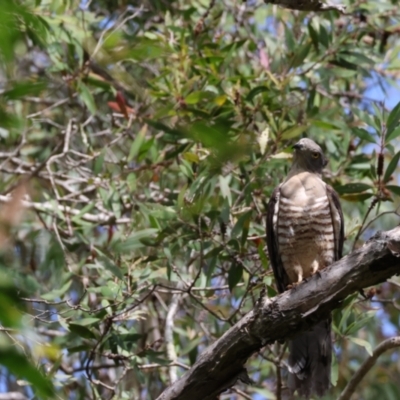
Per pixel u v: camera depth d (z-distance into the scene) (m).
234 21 14.18
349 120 13.25
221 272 12.34
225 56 11.83
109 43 6.24
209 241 10.77
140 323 13.23
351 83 14.84
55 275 12.29
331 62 12.57
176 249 10.66
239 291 12.00
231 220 11.25
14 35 4.10
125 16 14.38
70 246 12.34
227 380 8.16
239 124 11.65
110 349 10.63
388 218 14.37
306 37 13.14
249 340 7.88
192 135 4.40
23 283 8.79
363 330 14.89
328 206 10.97
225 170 11.81
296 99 13.05
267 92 11.52
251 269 11.32
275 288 11.63
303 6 9.96
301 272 11.06
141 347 12.40
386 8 12.91
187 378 8.16
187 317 12.99
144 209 11.00
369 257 7.56
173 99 11.54
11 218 4.50
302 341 9.70
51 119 14.89
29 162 14.57
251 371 12.06
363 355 15.05
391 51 13.66
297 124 11.38
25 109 13.56
